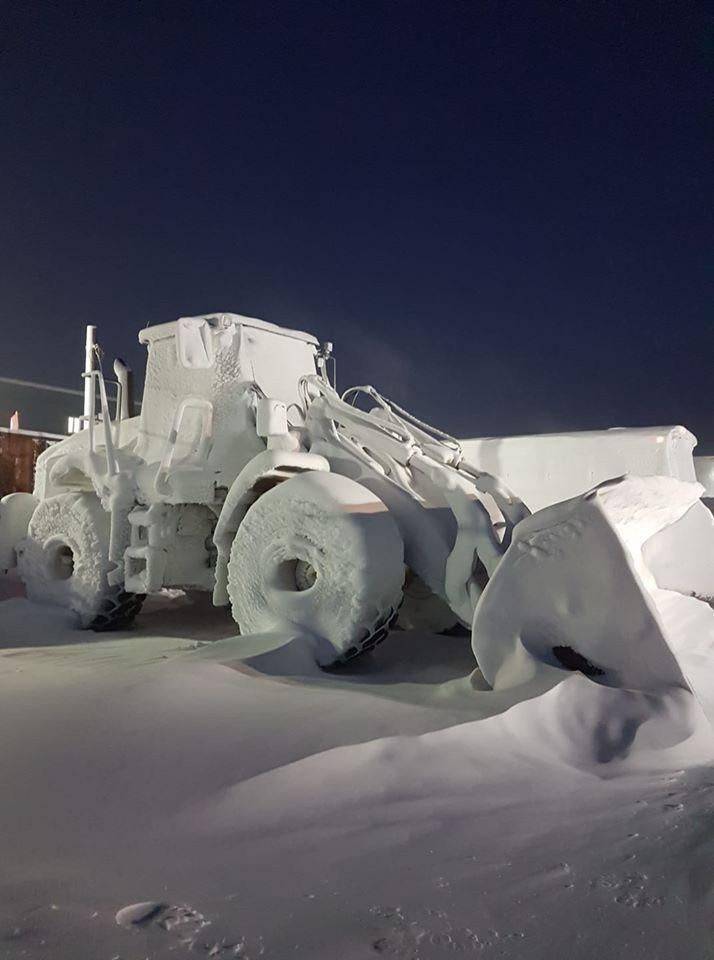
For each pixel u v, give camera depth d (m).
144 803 2.92
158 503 6.82
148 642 6.07
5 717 3.60
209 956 2.04
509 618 4.41
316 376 6.75
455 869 2.56
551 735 3.54
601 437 7.70
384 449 6.10
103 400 7.27
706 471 10.12
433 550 5.65
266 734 3.40
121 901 2.32
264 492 6.12
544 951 2.09
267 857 2.62
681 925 2.22
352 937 2.14
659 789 3.26
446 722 3.54
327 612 5.37
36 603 7.75
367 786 3.06
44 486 8.42
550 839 2.79
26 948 2.05
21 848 2.62
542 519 4.41
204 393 7.00
